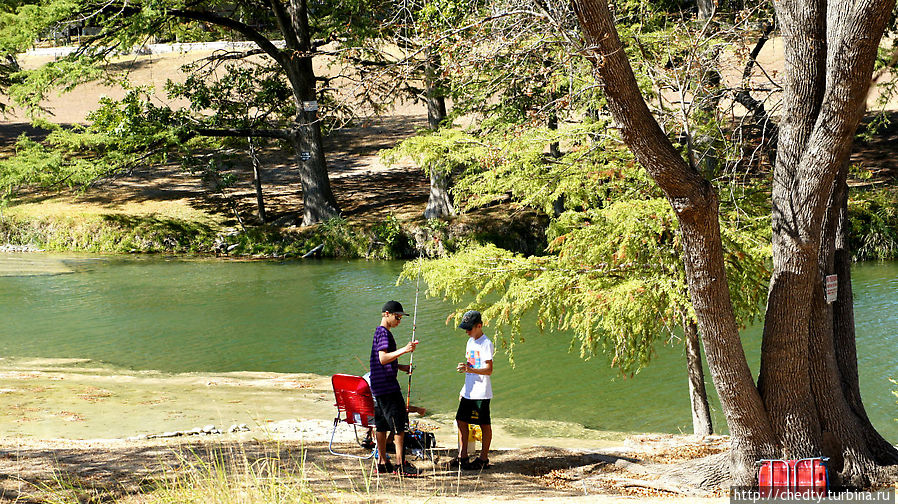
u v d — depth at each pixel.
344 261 33.16
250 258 34.19
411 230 33.59
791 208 8.48
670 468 9.52
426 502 6.88
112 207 38.88
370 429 10.19
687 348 13.17
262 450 9.96
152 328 22.42
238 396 15.50
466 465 9.43
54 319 23.62
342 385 9.50
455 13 12.56
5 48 31.34
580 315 12.66
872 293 23.88
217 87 35.97
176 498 6.15
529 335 21.59
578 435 13.47
